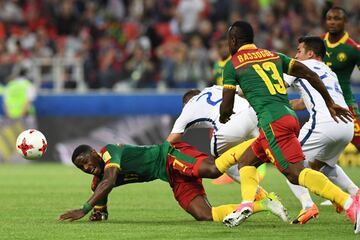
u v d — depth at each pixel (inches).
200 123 948.0
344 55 1029.8
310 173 758.5
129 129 1831.9
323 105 876.6
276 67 792.9
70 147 1859.0
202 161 835.4
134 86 2098.9
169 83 2091.5
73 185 1344.7
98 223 847.7
